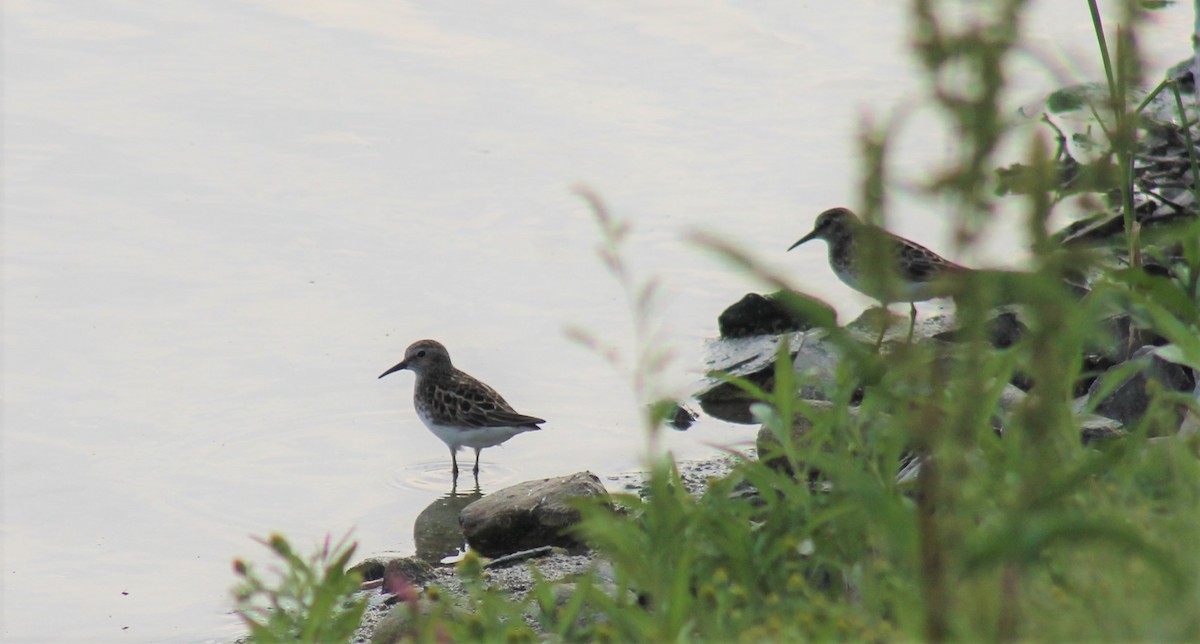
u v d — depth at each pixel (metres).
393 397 15.79
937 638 5.41
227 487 13.98
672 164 21.44
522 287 18.00
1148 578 6.00
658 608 7.05
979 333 5.08
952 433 5.55
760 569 7.56
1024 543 4.93
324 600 7.70
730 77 24.73
